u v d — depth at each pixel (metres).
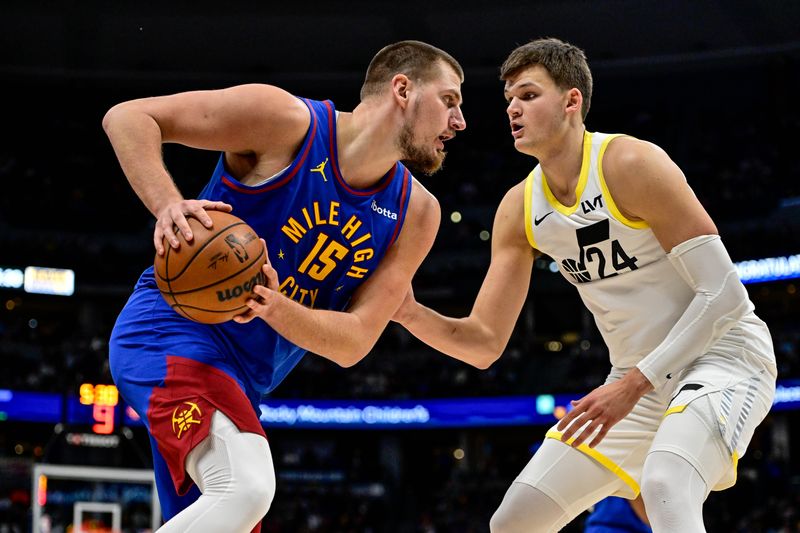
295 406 21.56
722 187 23.08
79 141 25.34
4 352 21.34
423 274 23.48
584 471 3.26
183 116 2.75
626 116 25.28
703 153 24.25
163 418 2.72
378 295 3.09
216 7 24.08
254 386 3.04
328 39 25.11
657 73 24.92
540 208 3.40
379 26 24.83
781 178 22.61
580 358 21.38
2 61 24.50
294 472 20.84
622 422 3.28
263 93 2.83
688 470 2.83
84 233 23.58
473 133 26.16
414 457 23.92
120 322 3.00
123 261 23.03
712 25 23.83
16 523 16.09
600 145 3.22
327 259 3.02
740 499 17.91
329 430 23.22
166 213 2.56
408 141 2.99
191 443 2.64
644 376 3.00
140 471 10.45
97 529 10.70
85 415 11.02
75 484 10.77
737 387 3.04
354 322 2.94
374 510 20.03
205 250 2.50
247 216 2.91
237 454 2.60
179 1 23.83
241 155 2.94
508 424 20.97
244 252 2.54
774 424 21.03
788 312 22.17
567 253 3.37
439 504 20.30
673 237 3.07
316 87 25.73
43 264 22.27
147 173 2.64
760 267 20.53
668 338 3.04
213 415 2.67
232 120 2.78
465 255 23.67
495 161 25.53
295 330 2.72
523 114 3.24
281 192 2.89
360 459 22.75
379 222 3.07
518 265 3.63
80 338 21.88
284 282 3.00
